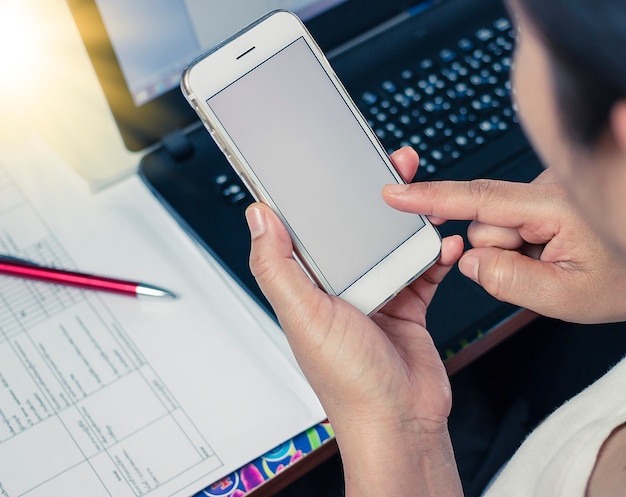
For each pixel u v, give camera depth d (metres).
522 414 0.80
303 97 0.57
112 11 0.66
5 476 0.57
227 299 0.66
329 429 0.58
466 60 0.80
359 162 0.58
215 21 0.73
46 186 0.74
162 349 0.63
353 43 0.83
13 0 0.68
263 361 0.62
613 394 0.49
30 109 0.75
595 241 0.54
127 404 0.60
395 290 0.58
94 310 0.65
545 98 0.25
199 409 0.59
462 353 0.63
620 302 0.57
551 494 0.46
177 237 0.70
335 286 0.57
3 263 0.66
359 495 0.54
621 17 0.21
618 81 0.21
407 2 0.83
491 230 0.58
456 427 0.82
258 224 0.52
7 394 0.61
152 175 0.74
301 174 0.57
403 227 0.59
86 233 0.71
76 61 0.71
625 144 0.22
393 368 0.52
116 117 0.72
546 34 0.22
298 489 0.82
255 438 0.58
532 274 0.57
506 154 0.73
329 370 0.51
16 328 0.64
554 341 0.87
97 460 0.57
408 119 0.76
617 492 0.42
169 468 0.57
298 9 0.78
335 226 0.57
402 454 0.52
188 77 0.54
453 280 0.64
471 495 0.77
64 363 0.62
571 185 0.27
